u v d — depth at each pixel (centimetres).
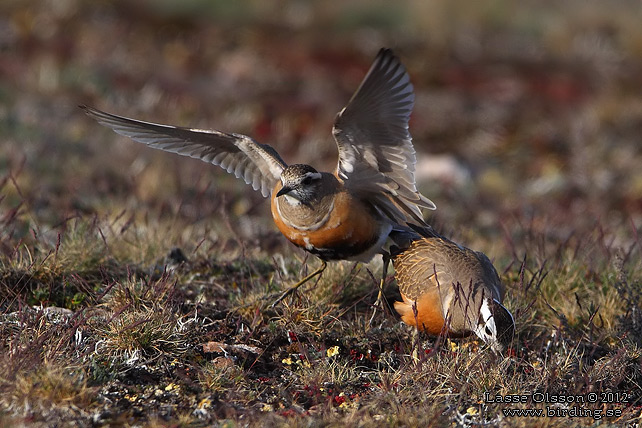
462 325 959
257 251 1330
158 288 1046
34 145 1941
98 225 1279
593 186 2198
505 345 920
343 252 1026
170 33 3173
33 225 1345
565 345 1017
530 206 1973
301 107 2661
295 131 2500
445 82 2959
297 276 1166
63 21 3059
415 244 1049
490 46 3278
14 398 809
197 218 1441
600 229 1316
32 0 3158
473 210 1897
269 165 1077
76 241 1166
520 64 3156
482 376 920
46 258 1084
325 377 933
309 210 993
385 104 948
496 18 3450
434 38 3278
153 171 1814
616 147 2461
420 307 990
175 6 3306
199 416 837
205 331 1016
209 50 3072
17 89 2430
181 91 2669
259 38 3212
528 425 841
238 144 1073
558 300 1154
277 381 931
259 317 1048
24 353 861
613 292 1144
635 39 3297
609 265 1244
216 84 2791
